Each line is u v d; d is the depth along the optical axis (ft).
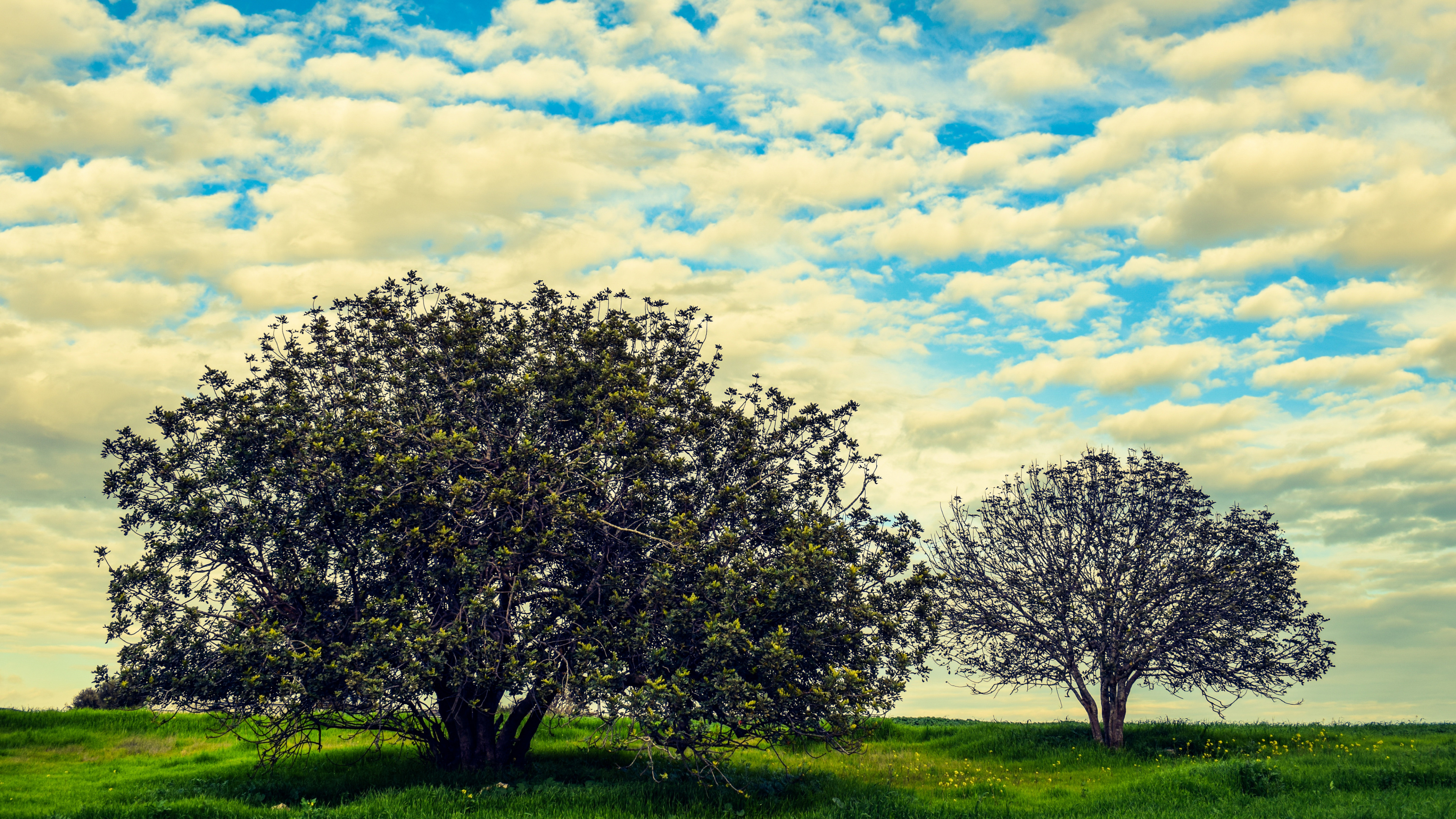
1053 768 72.90
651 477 60.29
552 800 51.19
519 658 53.42
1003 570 83.87
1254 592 77.00
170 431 58.65
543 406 61.26
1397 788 53.01
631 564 57.93
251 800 53.83
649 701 48.98
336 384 63.93
